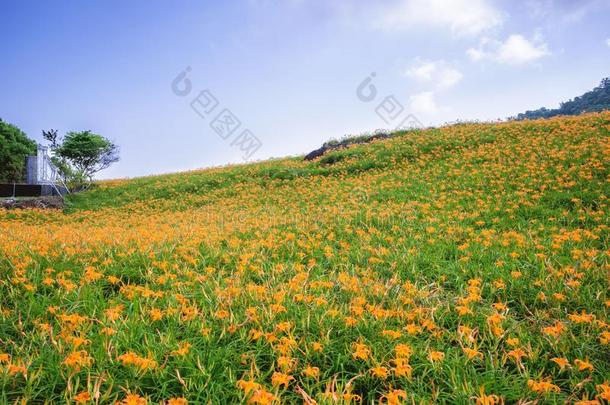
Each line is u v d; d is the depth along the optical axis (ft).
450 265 19.24
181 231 27.84
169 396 9.02
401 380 9.80
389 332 11.10
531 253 19.67
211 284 16.26
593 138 45.09
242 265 18.71
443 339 12.06
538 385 8.61
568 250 20.54
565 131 50.93
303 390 9.14
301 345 11.26
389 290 15.42
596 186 32.42
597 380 9.56
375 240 25.09
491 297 15.62
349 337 11.71
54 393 9.15
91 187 94.12
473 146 56.75
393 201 38.47
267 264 20.08
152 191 71.61
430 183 43.27
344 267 19.93
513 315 14.19
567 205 30.27
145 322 12.37
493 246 22.41
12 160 140.05
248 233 28.50
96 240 23.04
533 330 12.64
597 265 17.88
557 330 11.25
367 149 68.44
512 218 28.76
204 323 12.16
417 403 8.95
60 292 15.05
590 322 12.07
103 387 9.14
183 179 79.30
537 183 36.09
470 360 10.51
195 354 10.52
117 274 18.11
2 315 12.95
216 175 76.33
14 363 9.75
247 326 12.29
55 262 19.01
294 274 18.54
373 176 52.65
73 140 117.08
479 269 18.34
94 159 118.73
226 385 9.52
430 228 25.99
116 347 10.36
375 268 19.40
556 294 14.03
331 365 10.66
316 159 75.97
